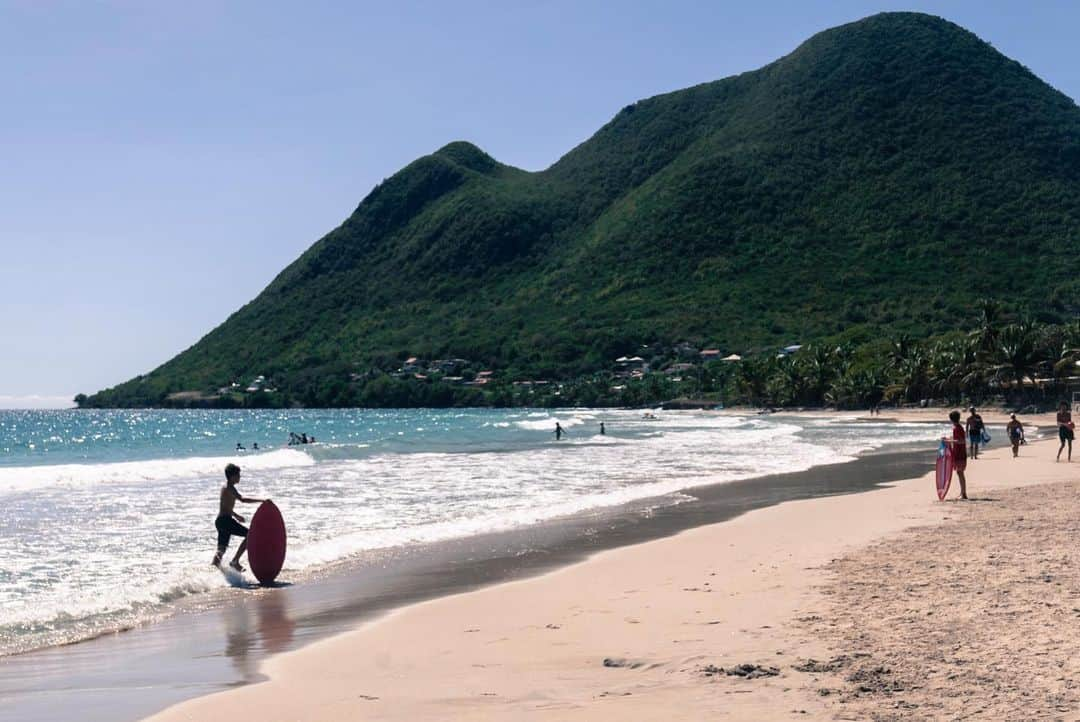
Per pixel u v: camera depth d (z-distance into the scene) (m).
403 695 7.85
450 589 12.94
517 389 193.88
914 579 11.55
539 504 23.20
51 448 68.75
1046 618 9.31
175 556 15.70
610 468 34.97
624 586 12.38
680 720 6.92
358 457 43.22
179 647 9.91
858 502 21.36
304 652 9.49
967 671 7.73
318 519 20.44
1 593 12.65
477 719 7.14
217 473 34.62
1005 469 29.34
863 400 122.88
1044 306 179.12
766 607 10.45
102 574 14.02
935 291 194.88
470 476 31.70
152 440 82.50
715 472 32.62
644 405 168.00
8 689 8.34
